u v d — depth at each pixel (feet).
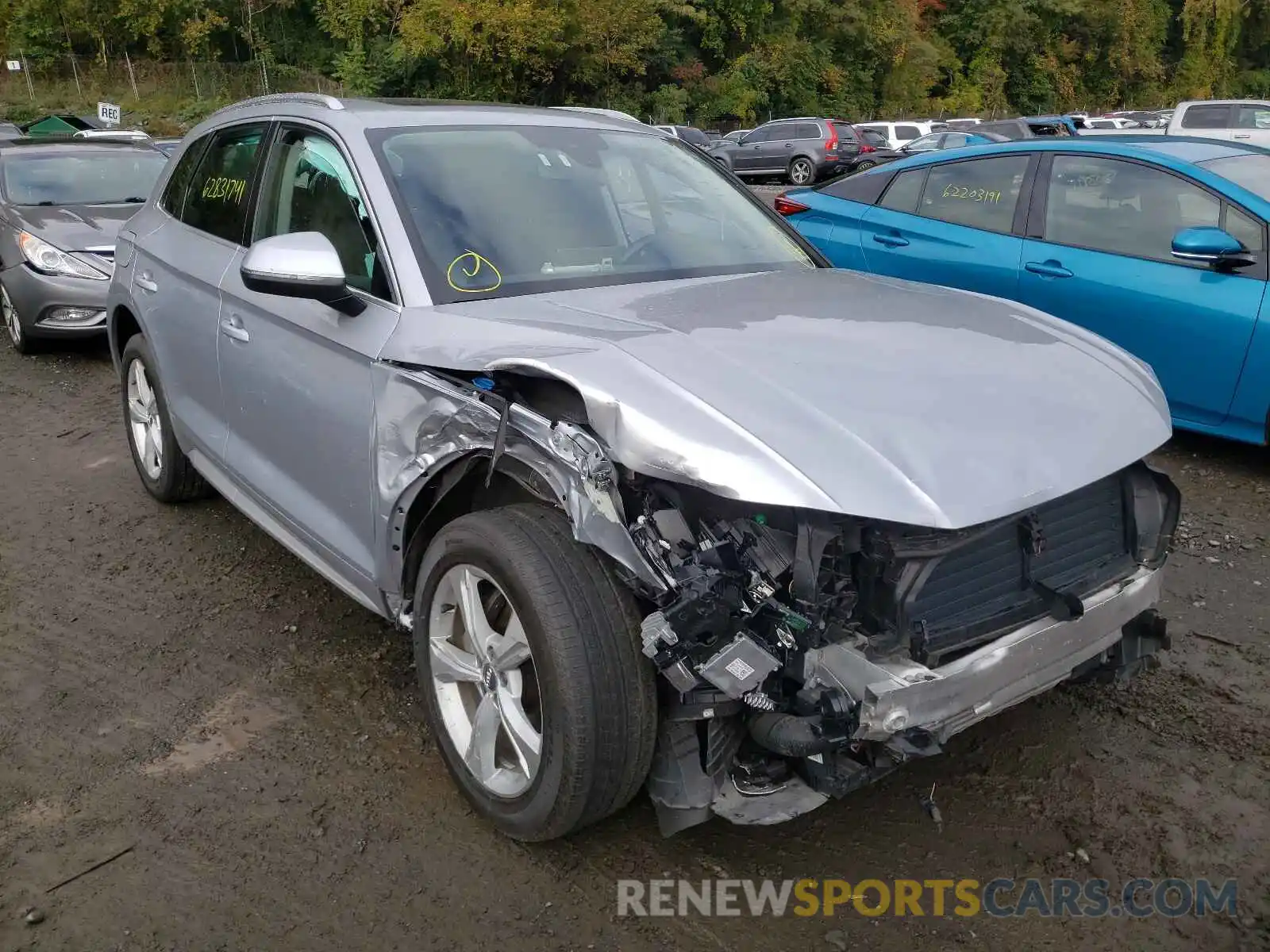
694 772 8.02
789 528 7.57
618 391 7.72
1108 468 8.13
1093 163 19.11
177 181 15.23
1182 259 17.52
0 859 8.86
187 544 15.26
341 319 10.18
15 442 20.26
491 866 8.79
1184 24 206.08
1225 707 11.09
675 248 11.62
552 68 120.98
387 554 9.80
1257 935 8.08
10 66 119.44
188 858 8.87
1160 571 9.27
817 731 7.35
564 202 11.33
